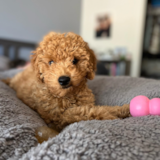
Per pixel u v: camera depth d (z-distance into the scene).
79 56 0.85
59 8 3.33
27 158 0.48
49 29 3.22
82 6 3.87
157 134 0.59
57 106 0.87
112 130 0.60
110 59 3.16
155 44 3.37
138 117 0.77
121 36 3.54
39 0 2.98
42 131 0.67
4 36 2.65
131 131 0.61
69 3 3.51
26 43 2.84
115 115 0.91
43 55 0.85
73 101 0.90
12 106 0.77
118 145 0.51
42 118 0.89
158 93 1.03
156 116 0.74
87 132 0.57
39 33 3.07
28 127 0.64
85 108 0.85
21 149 0.55
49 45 0.85
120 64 3.31
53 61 0.84
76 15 3.75
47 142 0.53
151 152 0.48
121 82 1.36
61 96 0.84
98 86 1.38
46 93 0.90
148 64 3.49
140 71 3.39
